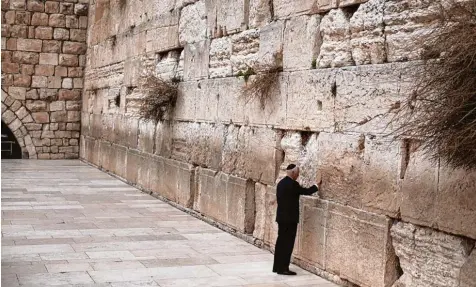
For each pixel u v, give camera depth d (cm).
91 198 1842
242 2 1347
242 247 1251
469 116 707
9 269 1052
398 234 884
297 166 1105
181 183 1672
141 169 2039
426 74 795
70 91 2967
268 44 1223
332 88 1030
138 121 2084
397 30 894
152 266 1092
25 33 2902
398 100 884
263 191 1255
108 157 2461
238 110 1354
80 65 2975
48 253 1168
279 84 1186
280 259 1052
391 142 895
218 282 1001
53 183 2144
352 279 966
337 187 1015
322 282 1010
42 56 2928
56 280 991
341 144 1006
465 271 771
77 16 2961
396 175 886
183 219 1538
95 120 2683
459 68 713
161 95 1738
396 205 884
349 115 990
